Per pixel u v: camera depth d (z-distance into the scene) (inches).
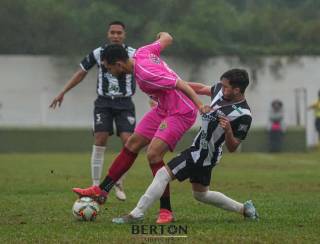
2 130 2962.6
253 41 3821.4
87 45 3518.7
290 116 3432.6
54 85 3489.2
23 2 3533.5
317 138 3179.1
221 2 3946.9
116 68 815.1
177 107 814.5
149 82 801.6
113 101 1103.6
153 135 840.9
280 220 825.5
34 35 3535.9
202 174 800.9
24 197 1109.7
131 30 3442.4
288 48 3695.9
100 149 1108.5
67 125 3361.2
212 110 778.2
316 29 3777.1
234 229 745.6
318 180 1481.3
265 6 4301.2
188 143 2925.7
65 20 3518.7
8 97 3459.6
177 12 3627.0
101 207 964.0
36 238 691.4
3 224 792.9
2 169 1772.9
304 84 3639.3
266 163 2146.9
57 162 2084.2
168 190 810.8
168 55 3560.5
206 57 3585.1
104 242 665.0
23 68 3476.9
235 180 1481.3
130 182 1416.1
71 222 804.0
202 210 924.6
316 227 765.3
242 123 775.1
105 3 3553.2
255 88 3585.1
